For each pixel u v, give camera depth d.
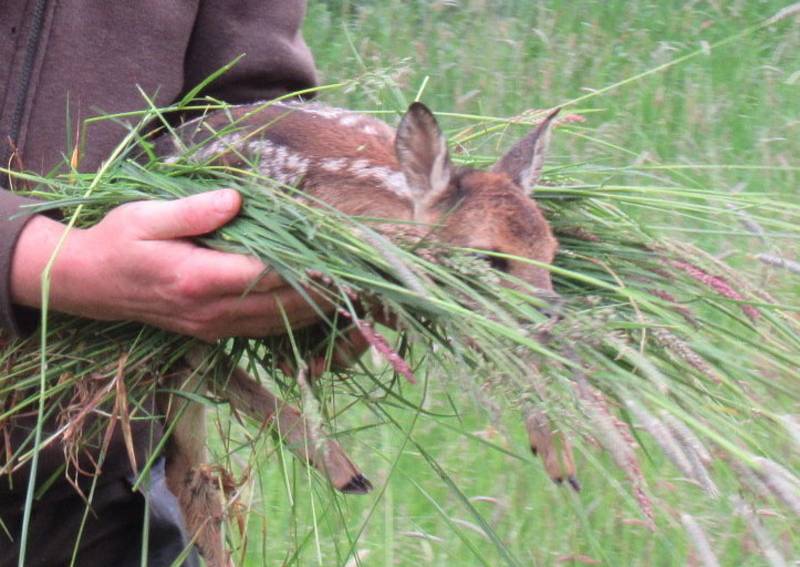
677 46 11.83
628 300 5.17
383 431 7.02
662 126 10.38
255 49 5.73
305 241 4.68
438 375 4.55
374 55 11.41
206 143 5.37
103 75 5.27
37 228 4.66
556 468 5.21
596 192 5.55
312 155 5.67
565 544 6.54
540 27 12.24
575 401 4.24
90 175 5.03
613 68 11.59
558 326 4.45
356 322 4.30
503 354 4.35
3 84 5.11
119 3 5.29
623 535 6.51
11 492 5.36
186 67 5.70
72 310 4.73
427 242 4.76
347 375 5.33
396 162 5.78
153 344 5.04
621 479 6.80
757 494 4.13
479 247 5.41
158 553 5.93
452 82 11.21
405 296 4.54
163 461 5.95
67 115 5.05
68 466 5.30
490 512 6.83
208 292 4.57
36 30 5.12
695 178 9.63
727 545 6.21
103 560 5.86
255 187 4.79
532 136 5.84
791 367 4.89
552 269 4.73
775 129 10.41
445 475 5.04
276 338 5.23
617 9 12.70
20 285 4.64
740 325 5.70
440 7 12.29
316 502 6.95
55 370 4.97
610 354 4.71
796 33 12.16
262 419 5.40
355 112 6.10
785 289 7.64
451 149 6.21
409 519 6.73
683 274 5.34
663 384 4.29
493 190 5.59
